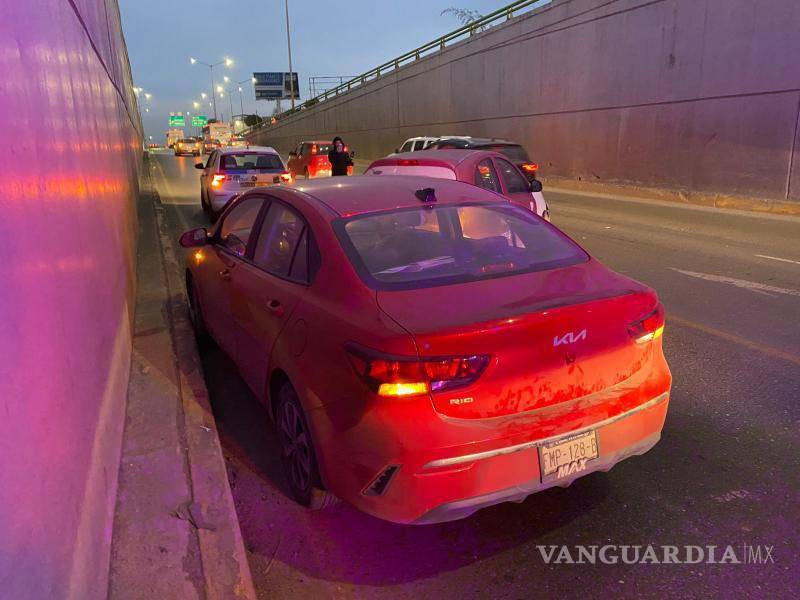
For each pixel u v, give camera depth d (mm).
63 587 1797
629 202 16531
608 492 3248
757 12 13984
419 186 3781
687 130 16297
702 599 2496
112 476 2975
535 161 23391
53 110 2760
